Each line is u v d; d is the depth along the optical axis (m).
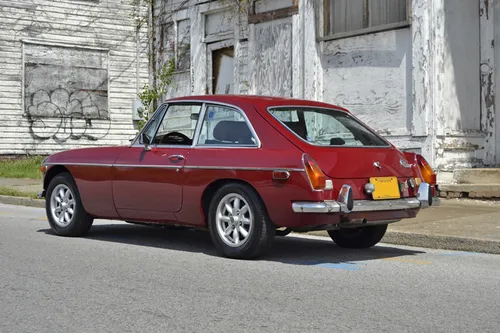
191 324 4.68
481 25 13.19
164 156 7.65
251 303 5.24
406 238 8.48
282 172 6.67
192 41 18.17
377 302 5.31
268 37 15.87
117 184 8.07
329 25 14.52
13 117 22.20
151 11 20.02
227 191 7.09
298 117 7.32
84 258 7.20
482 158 13.20
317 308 5.10
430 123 12.54
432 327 4.62
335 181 6.71
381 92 13.48
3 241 8.38
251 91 16.27
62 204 8.84
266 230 6.92
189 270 6.55
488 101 13.17
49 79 22.77
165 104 7.99
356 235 8.10
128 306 5.16
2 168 19.83
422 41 12.62
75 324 4.70
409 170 7.41
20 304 5.23
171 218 7.66
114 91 23.83
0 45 22.00
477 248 7.92
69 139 23.11
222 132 7.34
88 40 23.38
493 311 5.07
